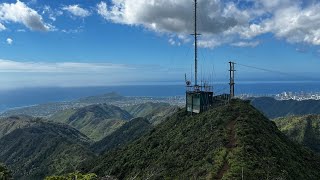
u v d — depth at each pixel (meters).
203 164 61.94
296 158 72.44
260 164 57.94
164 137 90.94
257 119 80.81
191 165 65.06
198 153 68.44
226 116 80.06
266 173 55.38
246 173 54.16
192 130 82.94
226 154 62.56
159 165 72.12
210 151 66.12
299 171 64.69
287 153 71.12
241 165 56.50
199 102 95.12
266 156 62.75
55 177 46.09
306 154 82.44
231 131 72.94
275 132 82.69
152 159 81.00
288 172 60.78
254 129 72.25
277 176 55.22
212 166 59.25
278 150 68.88
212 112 86.19
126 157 90.69
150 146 89.38
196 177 58.34
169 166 69.25
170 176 64.75
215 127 76.88
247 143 65.50
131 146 100.94
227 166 58.59
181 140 80.44
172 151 77.00
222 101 95.31
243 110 83.12
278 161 62.81
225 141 67.75
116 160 95.00
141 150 90.12
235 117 79.56
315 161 80.06
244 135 68.44
